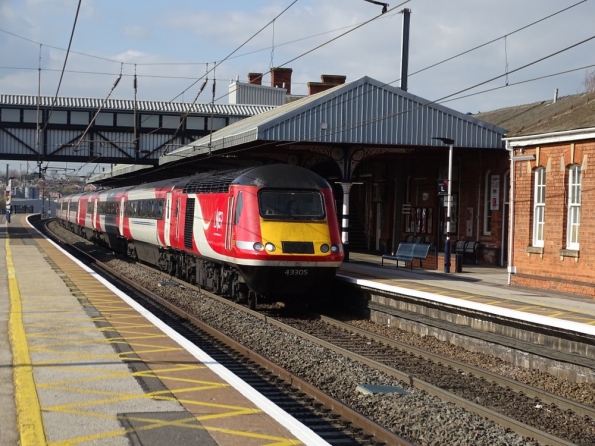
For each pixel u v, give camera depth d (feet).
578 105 65.51
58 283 65.92
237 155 98.58
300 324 57.00
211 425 24.48
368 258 98.99
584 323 39.60
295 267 57.88
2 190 464.65
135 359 34.06
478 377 39.81
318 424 29.66
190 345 37.65
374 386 35.12
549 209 63.21
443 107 85.05
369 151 87.76
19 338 38.68
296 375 38.86
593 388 37.40
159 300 66.13
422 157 96.27
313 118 81.51
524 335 43.62
